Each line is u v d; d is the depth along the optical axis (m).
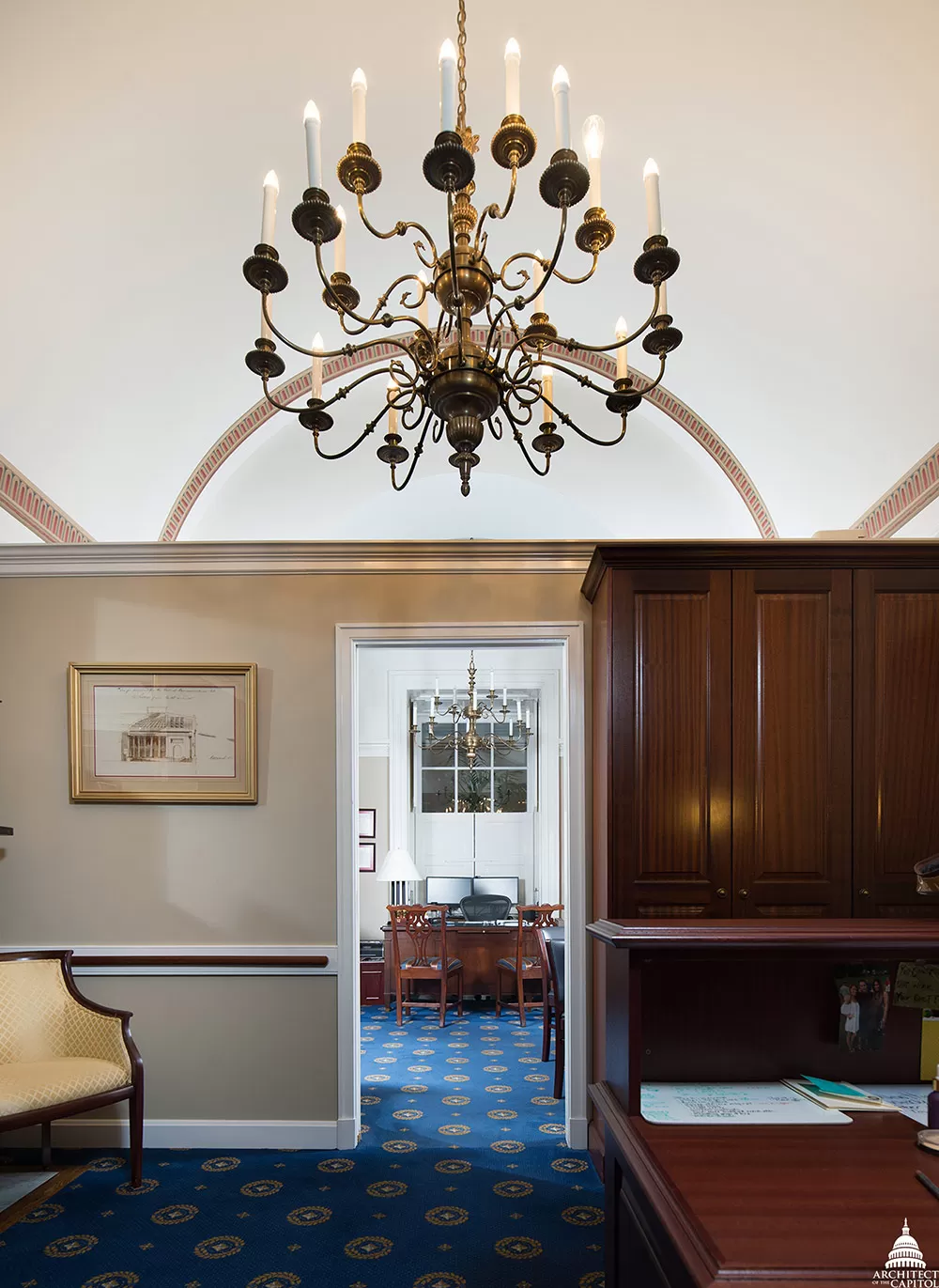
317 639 3.91
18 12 2.53
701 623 3.13
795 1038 2.25
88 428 4.23
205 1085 3.74
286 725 3.88
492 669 7.98
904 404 3.62
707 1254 1.31
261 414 5.05
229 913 3.81
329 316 4.45
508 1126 4.00
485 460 5.98
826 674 3.13
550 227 3.94
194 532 5.56
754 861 3.08
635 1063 1.91
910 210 3.02
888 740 3.12
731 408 4.58
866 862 3.08
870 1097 2.05
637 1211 1.73
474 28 2.81
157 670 3.87
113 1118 3.72
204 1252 2.86
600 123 1.97
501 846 7.94
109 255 3.52
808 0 2.55
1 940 3.81
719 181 3.37
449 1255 2.84
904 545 3.13
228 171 3.38
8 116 2.82
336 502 6.05
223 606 3.92
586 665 3.86
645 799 3.09
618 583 3.14
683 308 4.15
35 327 3.57
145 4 2.60
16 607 3.93
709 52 2.83
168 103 3.00
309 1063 3.74
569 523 6.57
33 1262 2.80
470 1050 5.45
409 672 7.96
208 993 3.78
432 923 6.85
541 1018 6.43
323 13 2.73
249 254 3.86
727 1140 1.79
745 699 3.12
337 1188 3.32
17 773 3.88
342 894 3.79
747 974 2.26
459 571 3.92
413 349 2.14
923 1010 2.28
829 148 3.00
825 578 3.15
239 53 2.86
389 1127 3.98
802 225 3.35
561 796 7.87
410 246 4.10
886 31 2.56
